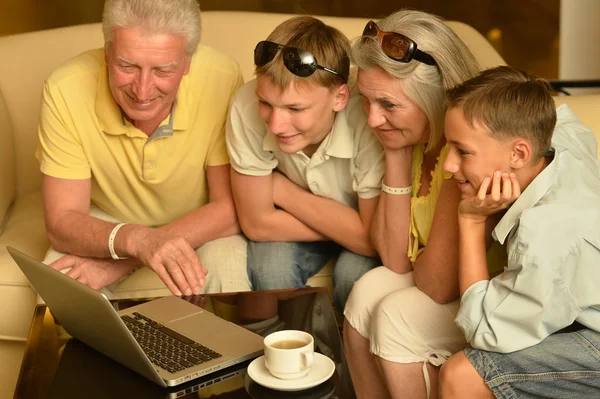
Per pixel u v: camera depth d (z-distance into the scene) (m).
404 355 1.96
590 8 3.59
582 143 1.92
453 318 1.97
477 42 2.94
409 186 2.05
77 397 1.56
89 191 2.30
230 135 2.22
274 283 2.29
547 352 1.68
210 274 2.32
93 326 1.63
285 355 1.50
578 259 1.67
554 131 1.87
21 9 5.86
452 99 1.76
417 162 2.05
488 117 1.70
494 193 1.72
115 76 2.06
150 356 1.64
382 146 2.08
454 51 1.88
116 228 2.13
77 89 2.22
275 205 2.37
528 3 5.97
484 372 1.71
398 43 1.82
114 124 2.21
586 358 1.67
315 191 2.25
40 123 2.25
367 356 2.08
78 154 2.25
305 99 1.94
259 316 1.85
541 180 1.73
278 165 2.30
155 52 2.01
